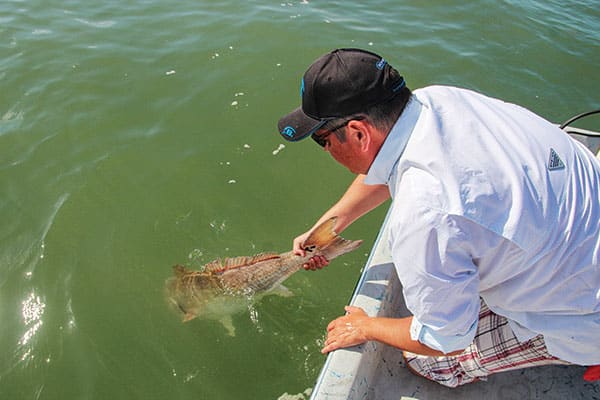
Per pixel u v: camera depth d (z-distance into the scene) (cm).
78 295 381
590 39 693
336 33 674
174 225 438
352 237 431
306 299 389
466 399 247
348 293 391
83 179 466
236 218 446
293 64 614
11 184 456
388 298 262
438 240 158
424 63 628
